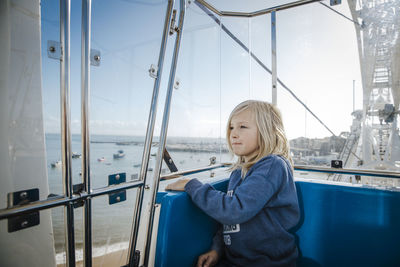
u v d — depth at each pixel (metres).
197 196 0.90
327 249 1.09
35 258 0.72
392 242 0.97
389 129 1.54
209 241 1.02
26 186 0.67
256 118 1.05
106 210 0.84
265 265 0.87
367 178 1.46
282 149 1.08
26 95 0.67
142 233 0.98
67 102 0.66
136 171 0.95
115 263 0.87
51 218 0.71
